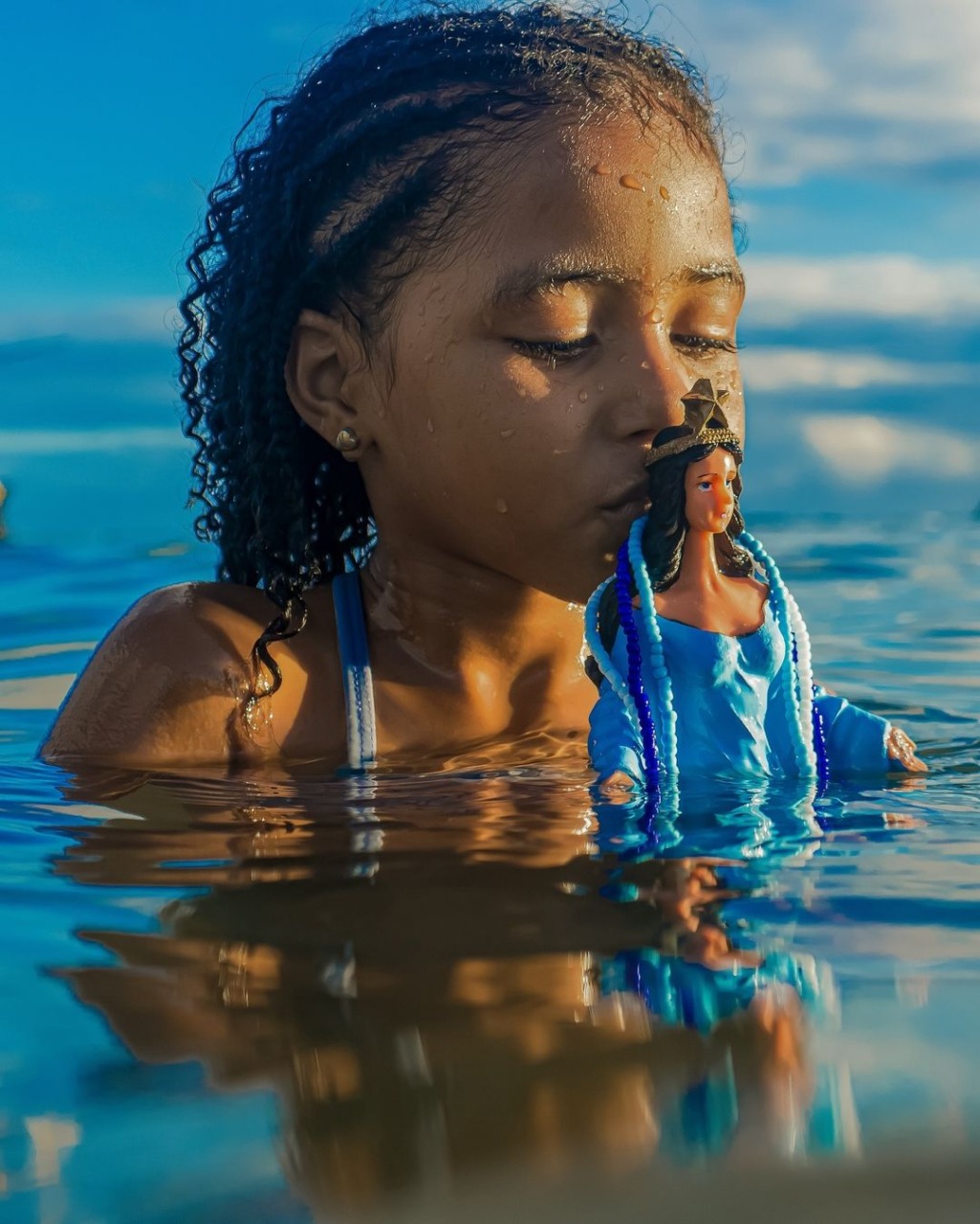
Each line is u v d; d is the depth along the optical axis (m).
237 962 0.57
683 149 0.86
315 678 0.88
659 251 0.83
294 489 0.93
